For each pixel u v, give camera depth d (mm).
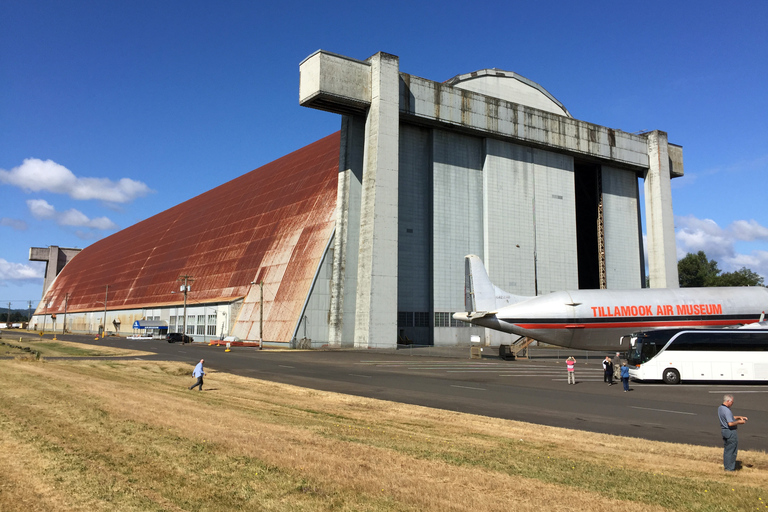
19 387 19938
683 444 13578
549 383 28141
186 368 33750
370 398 21156
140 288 101812
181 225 108250
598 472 10352
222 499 8281
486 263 63875
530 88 71812
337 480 9250
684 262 120625
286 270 65312
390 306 54656
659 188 75250
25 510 7703
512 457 11367
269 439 12180
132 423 13688
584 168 77812
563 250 69125
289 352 51719
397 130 56656
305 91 55688
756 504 8758
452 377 30281
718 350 28703
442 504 8203
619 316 40750
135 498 8281
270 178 89250
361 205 57125
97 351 51219
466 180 64812
